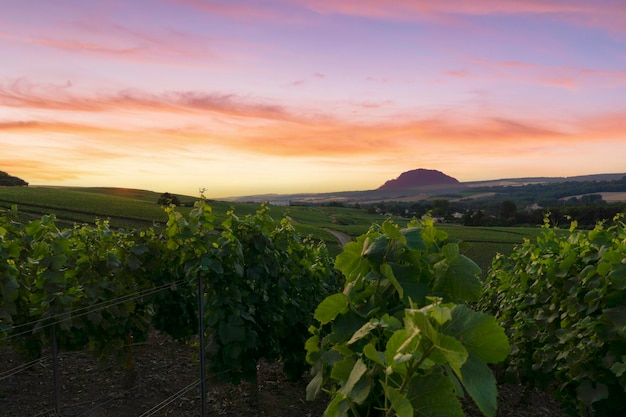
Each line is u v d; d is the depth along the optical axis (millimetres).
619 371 4812
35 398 7180
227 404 7188
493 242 69875
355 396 1869
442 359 1451
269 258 7598
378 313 2832
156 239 8992
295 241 8922
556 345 6613
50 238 7352
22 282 7664
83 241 8016
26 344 7793
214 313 6980
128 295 7637
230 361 6859
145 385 7805
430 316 1456
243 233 7430
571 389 6043
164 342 10453
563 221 82312
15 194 78688
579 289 6039
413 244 2994
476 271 2926
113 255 7906
